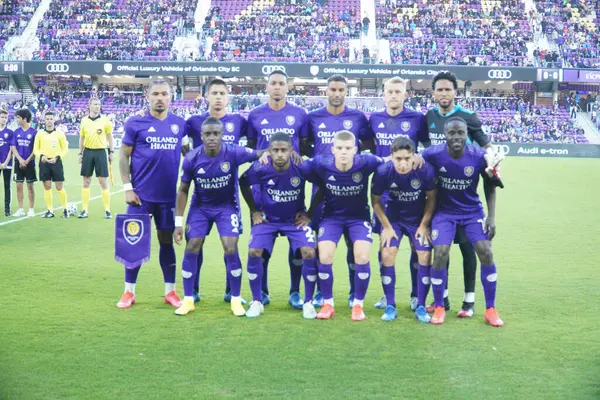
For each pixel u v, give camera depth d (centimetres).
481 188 1883
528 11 4847
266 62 4059
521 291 704
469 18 4766
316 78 4325
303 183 621
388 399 396
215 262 870
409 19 4703
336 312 616
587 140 3975
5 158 1290
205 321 572
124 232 624
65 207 1290
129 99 4222
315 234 674
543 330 550
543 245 1013
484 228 587
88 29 4556
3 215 1315
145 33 4512
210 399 395
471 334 538
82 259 862
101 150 1277
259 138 682
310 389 411
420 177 595
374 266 857
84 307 614
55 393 402
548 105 4509
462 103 4266
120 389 409
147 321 569
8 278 734
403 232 627
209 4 4912
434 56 4303
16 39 4478
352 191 607
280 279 773
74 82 4500
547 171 2614
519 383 425
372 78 4281
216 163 608
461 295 694
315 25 4644
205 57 4228
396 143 584
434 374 440
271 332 538
